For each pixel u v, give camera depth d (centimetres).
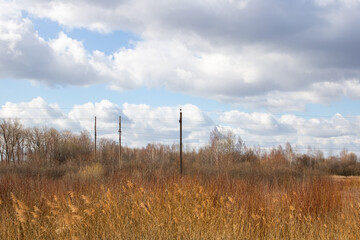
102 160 4181
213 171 2752
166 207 953
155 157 4372
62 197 1000
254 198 1059
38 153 4691
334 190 1210
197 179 1202
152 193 1024
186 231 862
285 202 1048
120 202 975
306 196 1104
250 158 4688
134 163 3534
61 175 2789
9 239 822
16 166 2981
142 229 850
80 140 6228
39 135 5422
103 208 924
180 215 909
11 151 5425
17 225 860
